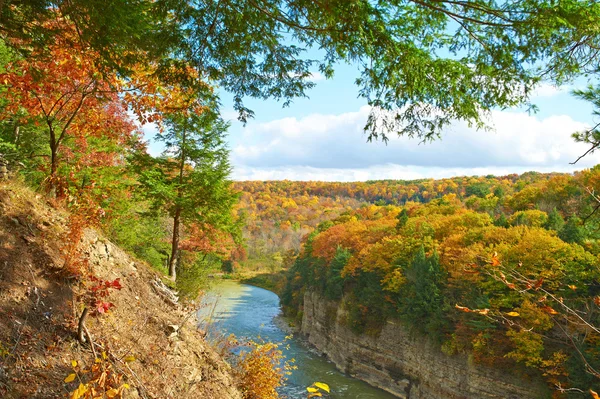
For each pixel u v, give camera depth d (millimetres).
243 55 7184
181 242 24891
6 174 9070
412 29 5777
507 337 30781
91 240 9578
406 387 38469
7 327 5605
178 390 7492
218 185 18781
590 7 4652
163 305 10242
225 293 73938
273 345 11008
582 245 28000
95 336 6746
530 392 28688
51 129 10914
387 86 6277
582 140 6664
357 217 94438
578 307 25000
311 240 76500
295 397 31141
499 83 5957
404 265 42406
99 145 16406
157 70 7125
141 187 17750
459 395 33250
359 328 44219
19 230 7406
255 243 118875
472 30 5586
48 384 5281
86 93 10914
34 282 6645
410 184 184375
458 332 33562
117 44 6926
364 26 5453
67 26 7293
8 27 6742
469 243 38938
